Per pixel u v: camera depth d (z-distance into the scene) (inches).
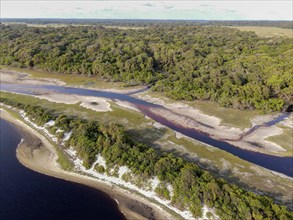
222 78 3567.9
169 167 1819.6
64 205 1685.5
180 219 1552.7
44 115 2773.1
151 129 2659.9
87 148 2123.5
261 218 1408.7
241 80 3506.4
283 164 2137.1
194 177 1685.5
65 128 2479.1
